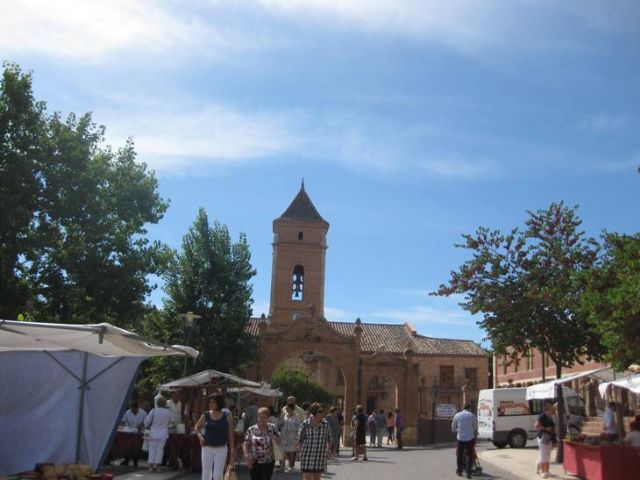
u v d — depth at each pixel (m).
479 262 26.61
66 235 27.92
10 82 26.06
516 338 26.41
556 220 26.84
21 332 11.73
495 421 37.28
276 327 52.00
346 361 50.53
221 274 37.94
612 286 19.38
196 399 34.31
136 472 19.39
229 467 13.75
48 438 15.67
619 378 23.00
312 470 13.86
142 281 29.25
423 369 63.31
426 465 26.22
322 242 66.75
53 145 27.20
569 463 20.72
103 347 13.57
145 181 30.05
